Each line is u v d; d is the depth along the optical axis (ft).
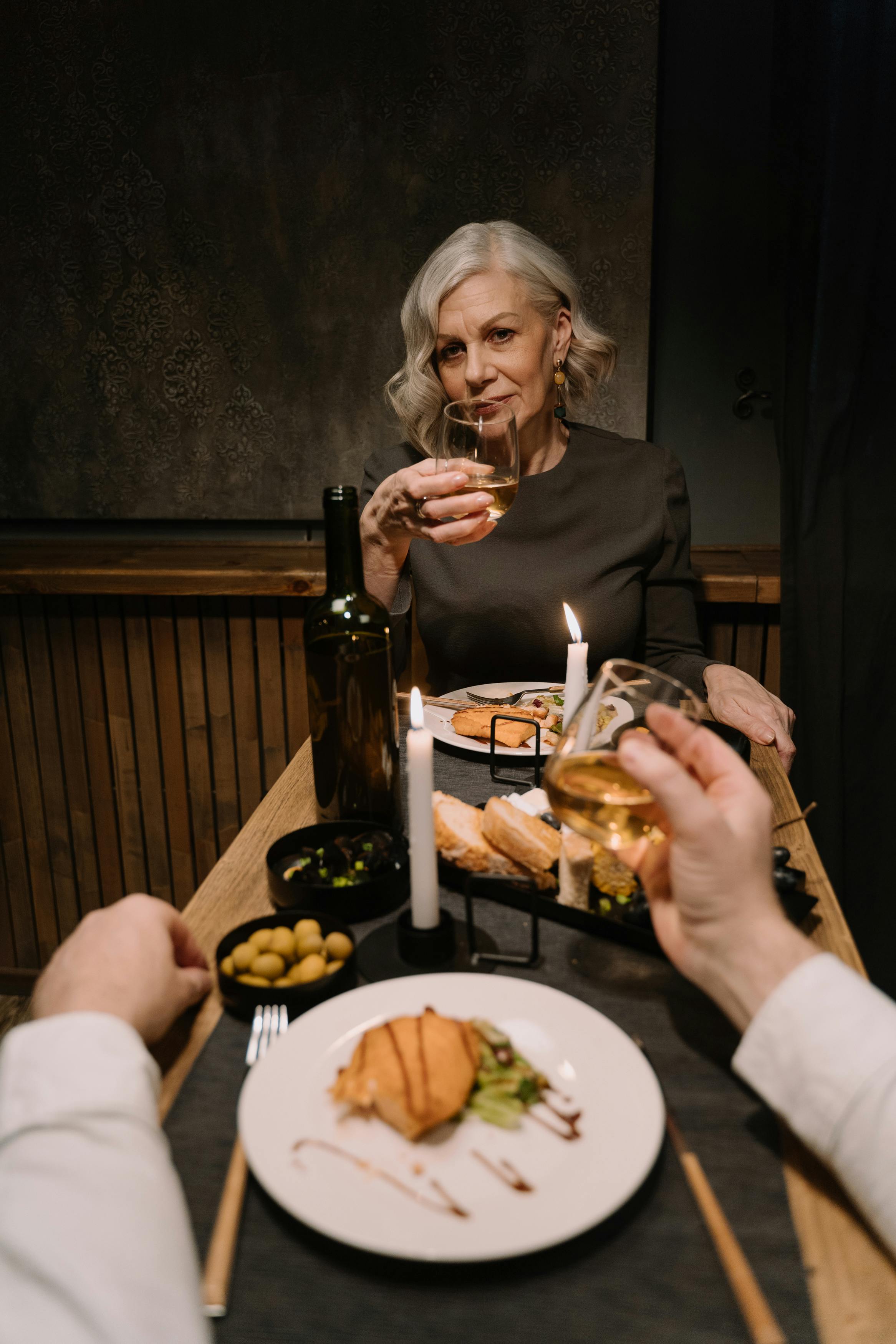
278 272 7.16
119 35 6.83
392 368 7.27
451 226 6.96
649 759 1.81
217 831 7.87
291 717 7.50
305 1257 1.67
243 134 6.92
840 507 6.30
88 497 7.80
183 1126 1.98
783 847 3.05
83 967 2.00
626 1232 1.70
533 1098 1.94
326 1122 1.89
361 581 3.12
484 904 2.88
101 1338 1.28
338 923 2.53
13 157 7.11
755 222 6.94
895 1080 1.65
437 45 6.64
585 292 6.98
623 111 6.63
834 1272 1.61
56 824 8.02
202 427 7.55
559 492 5.75
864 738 6.61
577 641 3.43
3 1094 1.66
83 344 7.45
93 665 7.57
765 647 7.09
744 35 6.63
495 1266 1.63
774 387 6.43
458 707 4.56
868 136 5.89
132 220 7.16
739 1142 1.92
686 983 2.47
